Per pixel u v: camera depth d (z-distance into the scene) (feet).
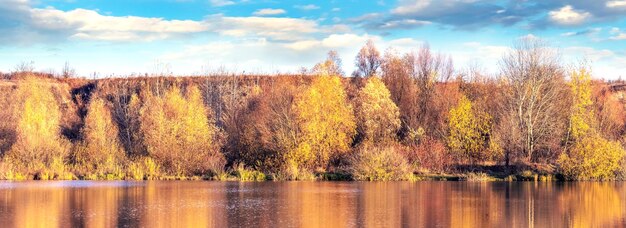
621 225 107.04
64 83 383.45
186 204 131.64
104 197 144.77
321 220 109.81
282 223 106.42
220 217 112.98
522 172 204.85
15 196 146.51
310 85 244.63
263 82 349.00
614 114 250.98
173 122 217.77
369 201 137.90
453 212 120.67
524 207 128.67
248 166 219.61
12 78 395.34
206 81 353.10
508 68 228.84
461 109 221.46
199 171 211.61
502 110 231.50
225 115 271.28
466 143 218.59
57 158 209.46
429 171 209.97
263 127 218.18
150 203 133.69
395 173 199.62
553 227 104.94
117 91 351.67
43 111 238.89
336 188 169.48
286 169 203.72
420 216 115.14
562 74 232.32
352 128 226.58
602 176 199.41
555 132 217.97
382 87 242.17
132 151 232.53
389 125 236.63
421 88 274.57
